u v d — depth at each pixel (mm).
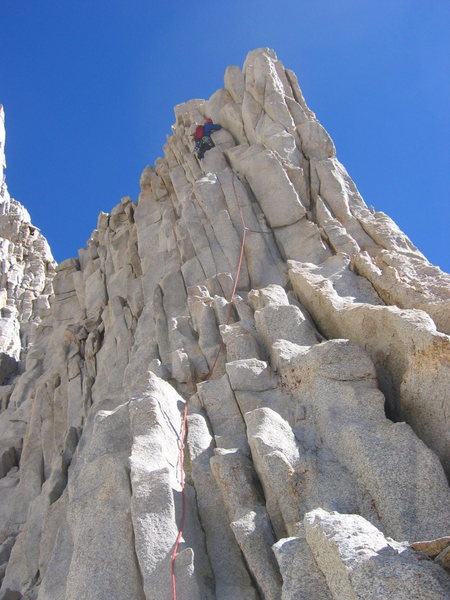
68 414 20312
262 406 11328
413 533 8227
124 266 23672
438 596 5797
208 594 8367
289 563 7191
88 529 9023
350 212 18719
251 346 12977
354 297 13953
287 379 11539
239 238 18188
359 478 9156
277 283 16625
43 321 27938
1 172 58969
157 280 20000
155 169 26000
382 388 11156
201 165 22312
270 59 24203
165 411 11016
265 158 19797
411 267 14383
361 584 6113
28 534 14844
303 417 10539
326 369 10938
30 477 18578
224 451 10172
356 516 7273
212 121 24625
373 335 11648
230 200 19250
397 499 8617
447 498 8508
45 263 49250
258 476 9719
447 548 6281
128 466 9594
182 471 10227
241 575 8680
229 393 11797
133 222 26109
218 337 14789
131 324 20219
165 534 8602
